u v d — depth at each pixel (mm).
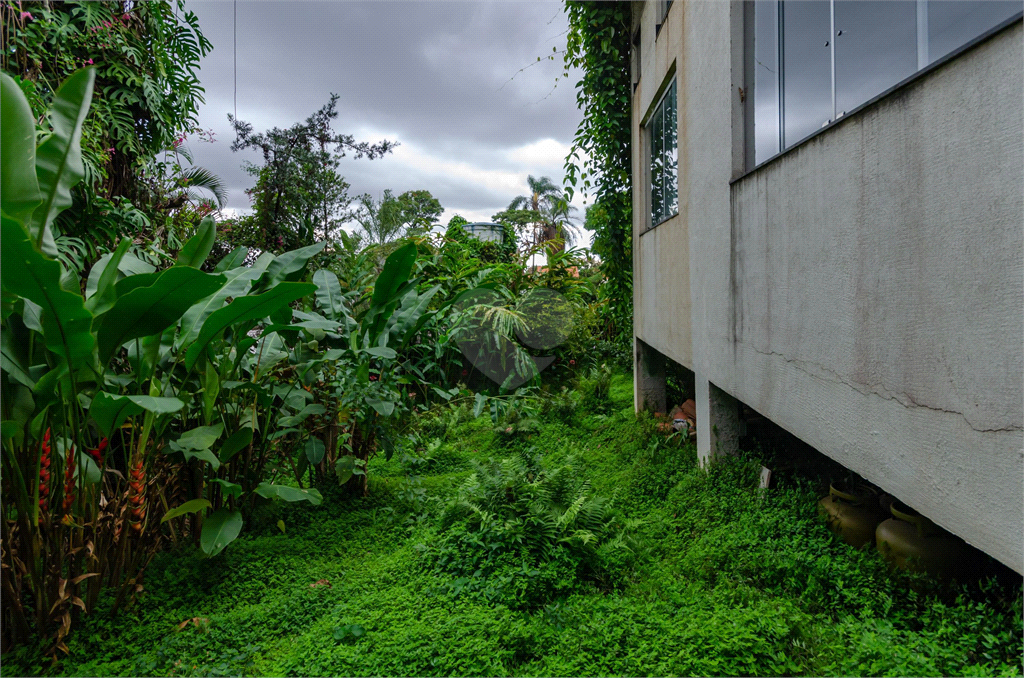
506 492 4273
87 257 5594
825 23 2934
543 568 3529
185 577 3490
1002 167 1576
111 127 7121
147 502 3367
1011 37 1525
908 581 2711
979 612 2318
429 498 5051
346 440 5023
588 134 9156
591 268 13484
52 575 2822
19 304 2748
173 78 8141
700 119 4855
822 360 2738
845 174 2479
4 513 2721
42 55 6191
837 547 3195
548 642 2832
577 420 8016
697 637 2596
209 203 9180
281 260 4301
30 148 2471
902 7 2258
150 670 2709
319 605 3367
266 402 4191
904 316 2072
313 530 4402
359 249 9516
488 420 8148
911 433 2045
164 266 6430
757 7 3902
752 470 4457
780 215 3223
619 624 2889
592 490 5027
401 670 2645
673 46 5871
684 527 3973
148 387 3350
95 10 6848
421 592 3477
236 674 2699
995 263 1615
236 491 3680
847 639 2414
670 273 6195
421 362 8352
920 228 1962
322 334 4973
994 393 1637
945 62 1790
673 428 6520
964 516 1776
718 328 4465
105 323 2803
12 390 2680
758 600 2895
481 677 2557
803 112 3219
